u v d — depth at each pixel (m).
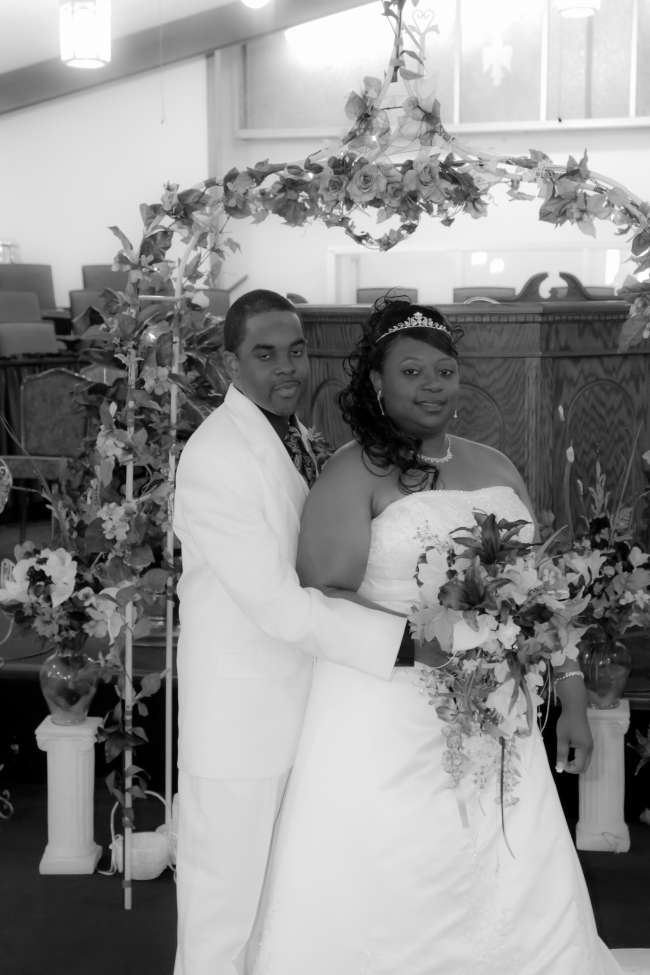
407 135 2.67
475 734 2.15
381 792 2.15
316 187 2.78
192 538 2.35
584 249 11.70
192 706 2.34
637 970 2.63
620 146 11.61
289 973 2.17
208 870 2.32
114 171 11.70
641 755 3.44
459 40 11.70
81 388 3.07
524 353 3.89
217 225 2.92
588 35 11.51
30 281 10.88
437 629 2.02
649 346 4.05
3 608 3.17
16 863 3.31
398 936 2.14
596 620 3.20
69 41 8.70
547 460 3.98
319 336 3.99
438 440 2.26
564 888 2.18
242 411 2.35
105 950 2.84
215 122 11.63
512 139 11.79
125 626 3.06
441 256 12.01
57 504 3.20
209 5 11.33
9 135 11.71
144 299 2.99
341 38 11.87
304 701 2.34
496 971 2.14
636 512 4.03
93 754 3.28
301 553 2.22
